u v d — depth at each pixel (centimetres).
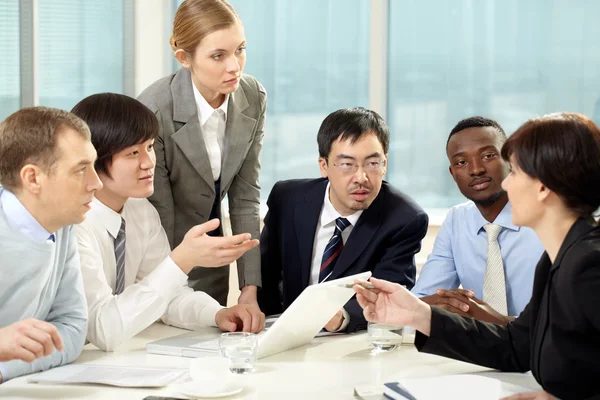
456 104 470
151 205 251
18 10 464
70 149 180
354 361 196
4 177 182
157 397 162
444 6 465
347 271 252
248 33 480
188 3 258
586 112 460
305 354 202
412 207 256
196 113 275
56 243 193
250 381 178
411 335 220
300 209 264
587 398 158
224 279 317
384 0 465
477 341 189
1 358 167
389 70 473
